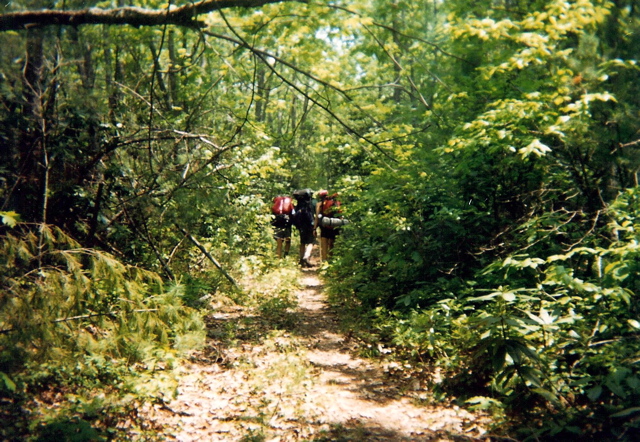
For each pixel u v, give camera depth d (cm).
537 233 541
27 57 432
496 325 397
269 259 1122
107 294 423
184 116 747
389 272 737
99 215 595
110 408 366
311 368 514
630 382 333
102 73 550
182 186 636
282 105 752
